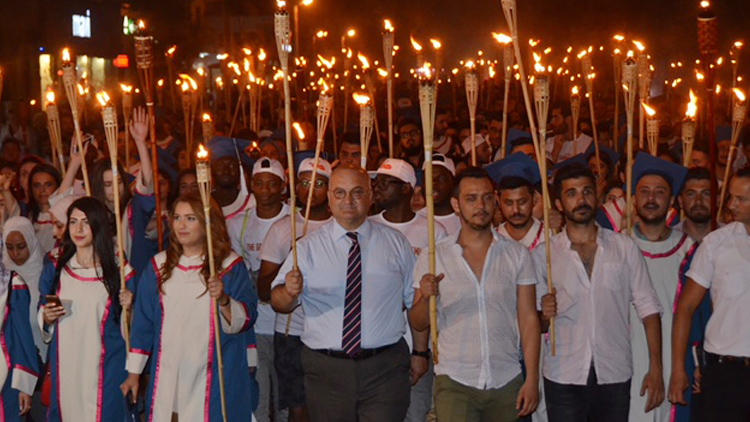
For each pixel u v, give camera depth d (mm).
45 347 7086
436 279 5609
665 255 6309
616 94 9898
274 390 7496
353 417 5973
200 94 13039
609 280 5879
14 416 6676
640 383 6262
